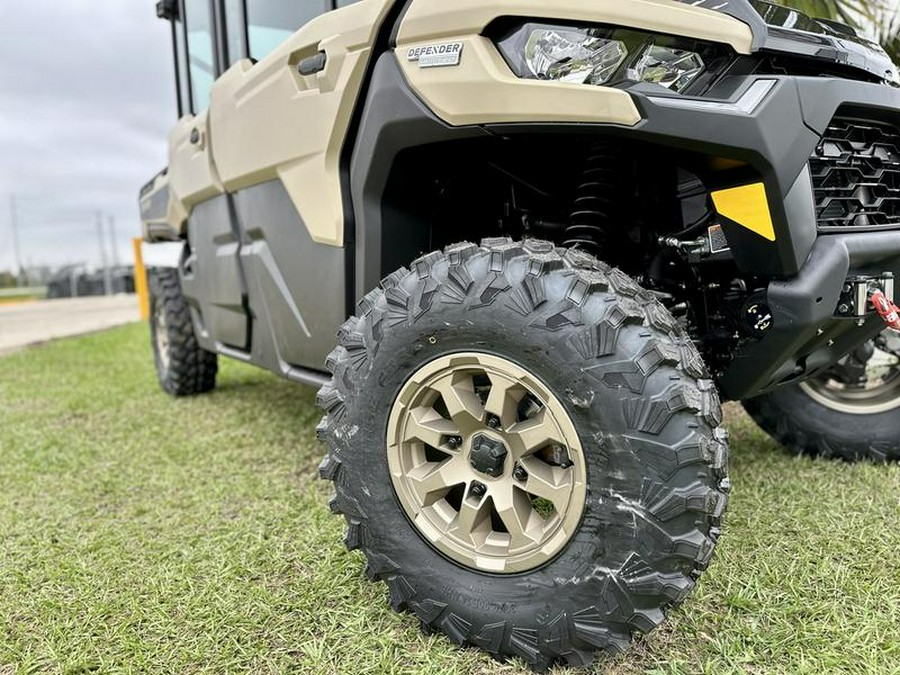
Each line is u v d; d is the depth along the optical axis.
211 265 3.00
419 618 1.49
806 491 2.17
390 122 1.63
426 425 1.45
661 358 1.21
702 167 1.42
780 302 1.44
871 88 1.50
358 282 1.88
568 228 1.66
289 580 1.76
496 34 1.46
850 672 1.31
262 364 2.68
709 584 1.63
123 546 2.02
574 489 1.27
